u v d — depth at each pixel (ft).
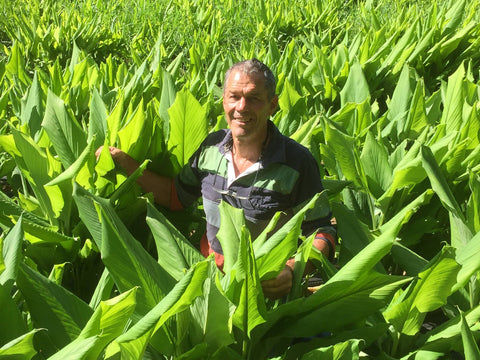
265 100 7.69
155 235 7.45
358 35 20.74
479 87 13.48
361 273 6.40
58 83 14.35
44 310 6.29
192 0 32.30
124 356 5.86
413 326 7.10
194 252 7.57
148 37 27.53
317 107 15.87
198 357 6.33
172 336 6.45
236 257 6.79
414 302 6.84
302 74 17.38
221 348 6.31
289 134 12.09
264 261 6.51
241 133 7.75
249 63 7.72
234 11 30.30
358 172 10.30
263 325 6.77
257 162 7.86
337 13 31.50
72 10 27.53
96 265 9.59
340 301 6.80
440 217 11.21
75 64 16.49
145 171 9.56
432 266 6.48
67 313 6.37
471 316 7.11
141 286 6.50
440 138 11.29
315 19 29.68
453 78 12.06
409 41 20.17
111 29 26.96
